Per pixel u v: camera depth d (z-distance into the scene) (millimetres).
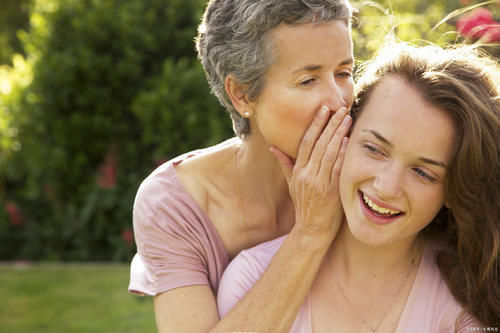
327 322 1720
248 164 1920
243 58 1692
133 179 5434
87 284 4867
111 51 5488
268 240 2010
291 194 1715
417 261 1769
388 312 1712
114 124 5477
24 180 6086
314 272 1689
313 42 1599
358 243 1716
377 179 1516
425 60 1578
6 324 4113
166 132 5223
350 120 1625
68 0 5574
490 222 1619
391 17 2016
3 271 5344
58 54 5449
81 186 5566
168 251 1866
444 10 4242
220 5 1757
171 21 5504
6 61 8953
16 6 9242
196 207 1926
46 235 5691
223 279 1856
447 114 1504
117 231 5539
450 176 1541
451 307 1704
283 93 1646
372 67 1693
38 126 5520
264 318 1649
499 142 1538
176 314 1800
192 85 5246
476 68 1590
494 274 1700
